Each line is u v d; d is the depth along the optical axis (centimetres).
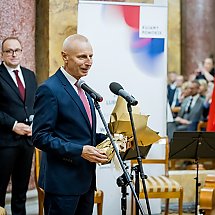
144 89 800
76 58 495
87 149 483
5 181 700
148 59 799
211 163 1053
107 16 780
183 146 680
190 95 1171
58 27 812
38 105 496
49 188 496
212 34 1280
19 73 705
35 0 818
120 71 788
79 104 501
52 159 499
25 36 797
